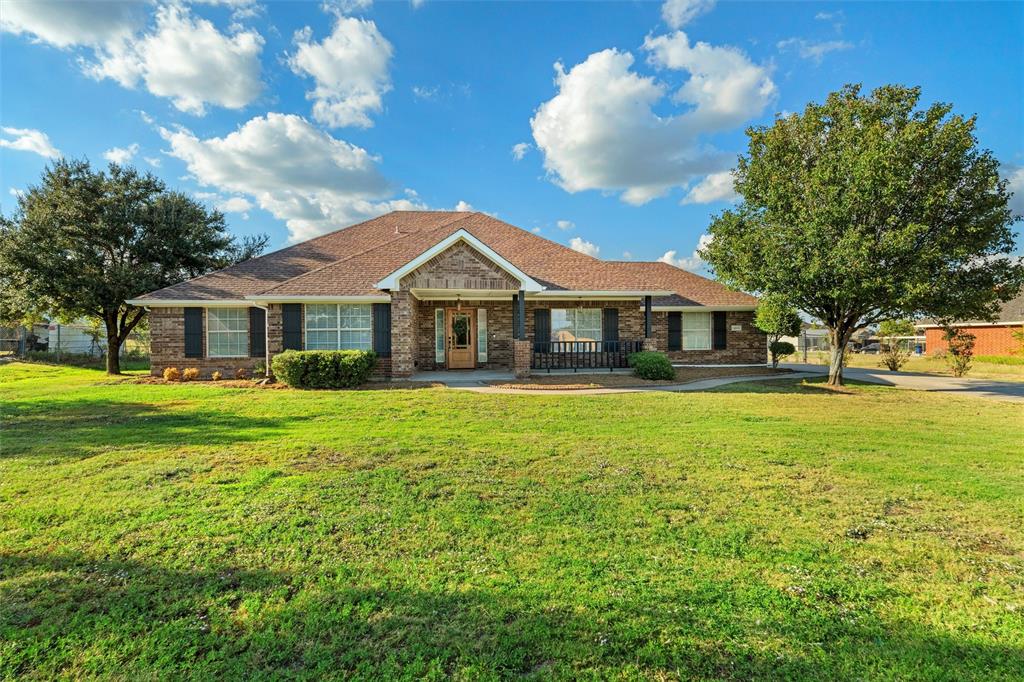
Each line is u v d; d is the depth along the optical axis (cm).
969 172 1439
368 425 970
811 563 409
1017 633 314
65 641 300
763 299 1844
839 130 1647
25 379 1889
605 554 419
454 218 2541
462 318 2020
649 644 299
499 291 1731
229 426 954
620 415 1091
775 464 708
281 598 348
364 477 629
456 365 2012
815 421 1045
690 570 393
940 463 718
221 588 363
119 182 2297
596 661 284
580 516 505
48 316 2483
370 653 289
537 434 897
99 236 2205
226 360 1877
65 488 582
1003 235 1428
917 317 1638
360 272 1828
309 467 677
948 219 1470
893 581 381
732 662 284
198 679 268
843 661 286
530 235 2294
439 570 390
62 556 411
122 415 1063
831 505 544
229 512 509
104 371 2356
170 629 312
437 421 1012
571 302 2088
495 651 292
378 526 476
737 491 588
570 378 1711
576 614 330
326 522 484
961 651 296
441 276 1684
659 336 2383
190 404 1204
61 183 2203
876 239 1512
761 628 317
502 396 1340
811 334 4053
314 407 1158
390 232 2377
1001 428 984
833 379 1767
